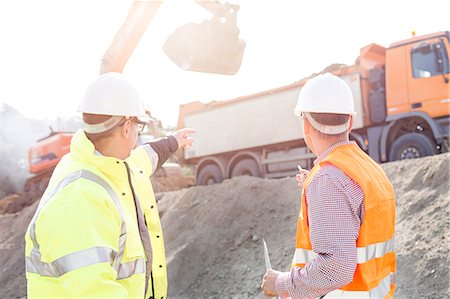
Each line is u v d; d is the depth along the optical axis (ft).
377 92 33.76
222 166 45.75
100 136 6.64
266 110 41.68
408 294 18.29
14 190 68.18
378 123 34.06
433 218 21.45
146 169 9.34
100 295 5.50
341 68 35.50
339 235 6.43
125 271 6.27
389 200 7.16
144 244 6.99
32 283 5.94
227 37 14.52
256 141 42.29
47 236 5.68
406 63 32.19
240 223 29.25
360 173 6.75
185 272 27.68
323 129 7.18
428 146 31.42
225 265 26.71
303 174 8.80
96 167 6.45
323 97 7.16
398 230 22.17
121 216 6.20
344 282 6.43
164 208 35.94
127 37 17.83
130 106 6.67
